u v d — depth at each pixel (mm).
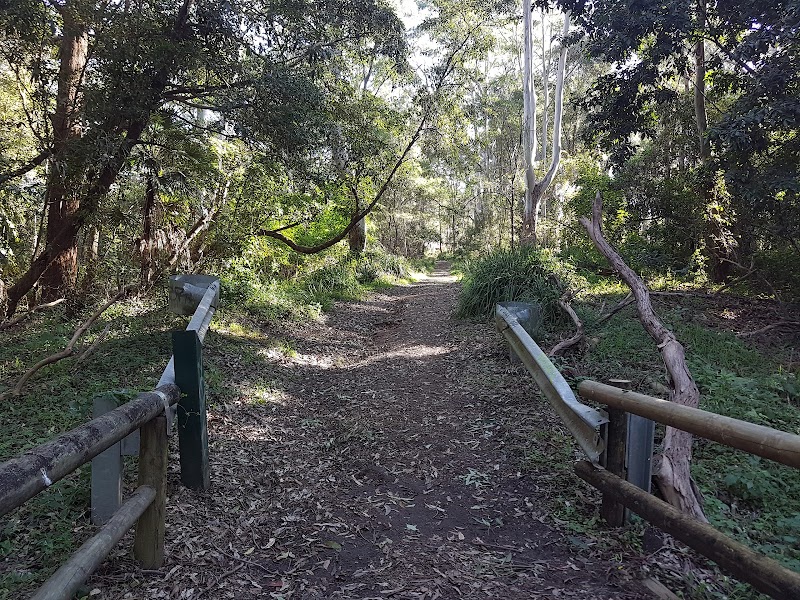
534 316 7090
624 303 8211
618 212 13953
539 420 5211
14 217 10570
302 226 15430
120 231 10906
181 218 11383
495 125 32812
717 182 11312
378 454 4781
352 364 8344
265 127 9109
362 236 22062
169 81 9078
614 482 3311
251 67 9109
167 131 10391
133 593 2705
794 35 8992
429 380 7012
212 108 9008
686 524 2725
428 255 54531
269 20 9086
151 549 2922
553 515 3619
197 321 4379
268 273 14414
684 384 4293
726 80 11898
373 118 13188
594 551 3182
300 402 6336
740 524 3488
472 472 4363
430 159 24188
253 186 11930
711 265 12352
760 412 5219
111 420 2424
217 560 3080
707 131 9719
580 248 14812
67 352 6164
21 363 6750
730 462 4312
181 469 3820
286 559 3168
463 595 2801
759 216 10852
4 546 2967
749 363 7105
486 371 6844
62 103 8945
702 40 12156
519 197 27812
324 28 10367
